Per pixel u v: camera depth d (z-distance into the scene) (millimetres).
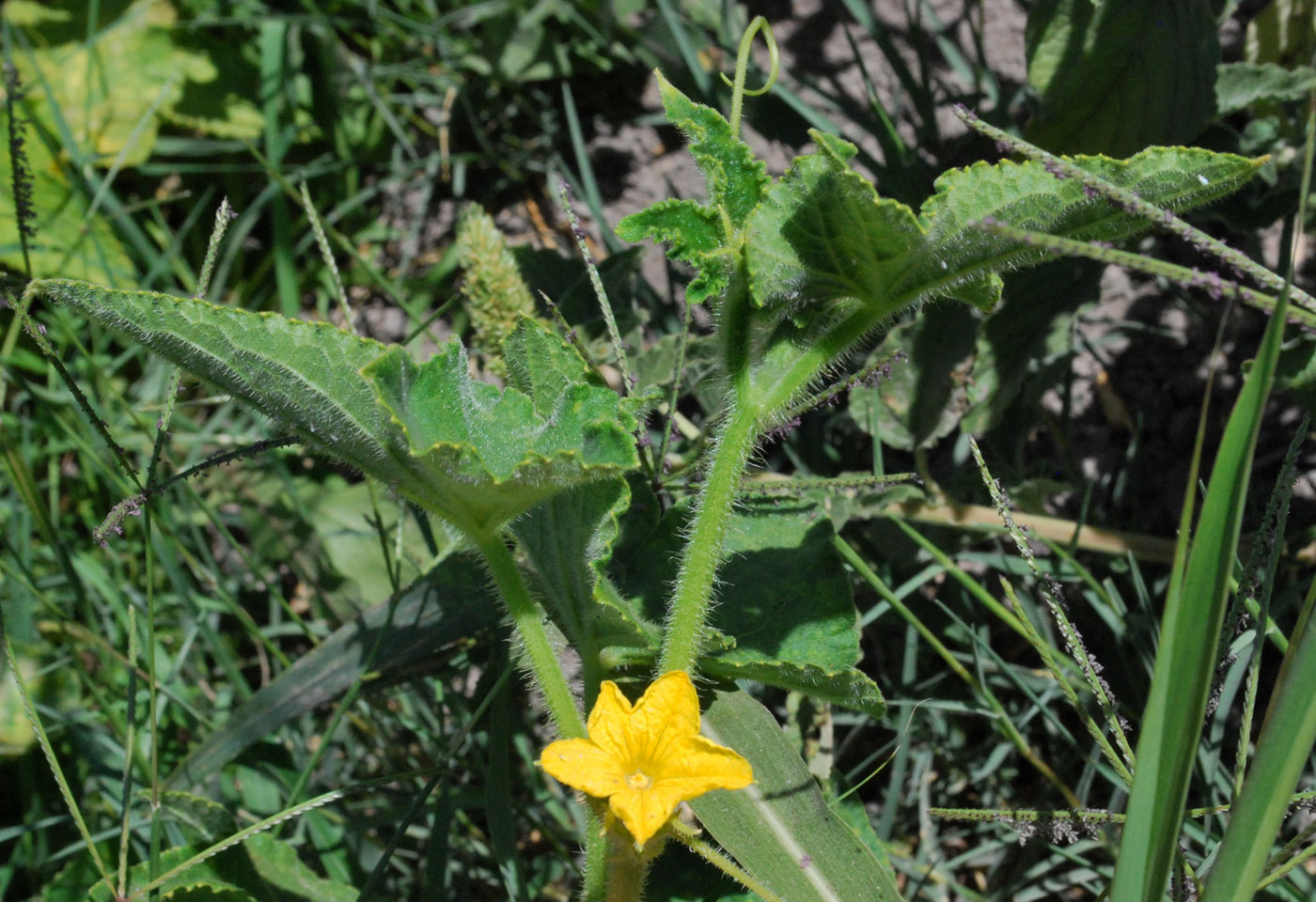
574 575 403
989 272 385
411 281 627
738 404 396
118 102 636
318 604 535
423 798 426
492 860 484
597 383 428
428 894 440
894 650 510
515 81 644
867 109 609
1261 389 321
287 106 642
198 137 658
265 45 635
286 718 468
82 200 609
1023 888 472
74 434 516
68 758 501
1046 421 524
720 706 418
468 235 474
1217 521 330
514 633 416
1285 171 510
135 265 630
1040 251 378
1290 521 513
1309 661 331
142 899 416
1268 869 372
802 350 399
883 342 504
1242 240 540
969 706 492
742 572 439
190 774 471
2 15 617
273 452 533
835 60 626
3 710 491
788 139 558
